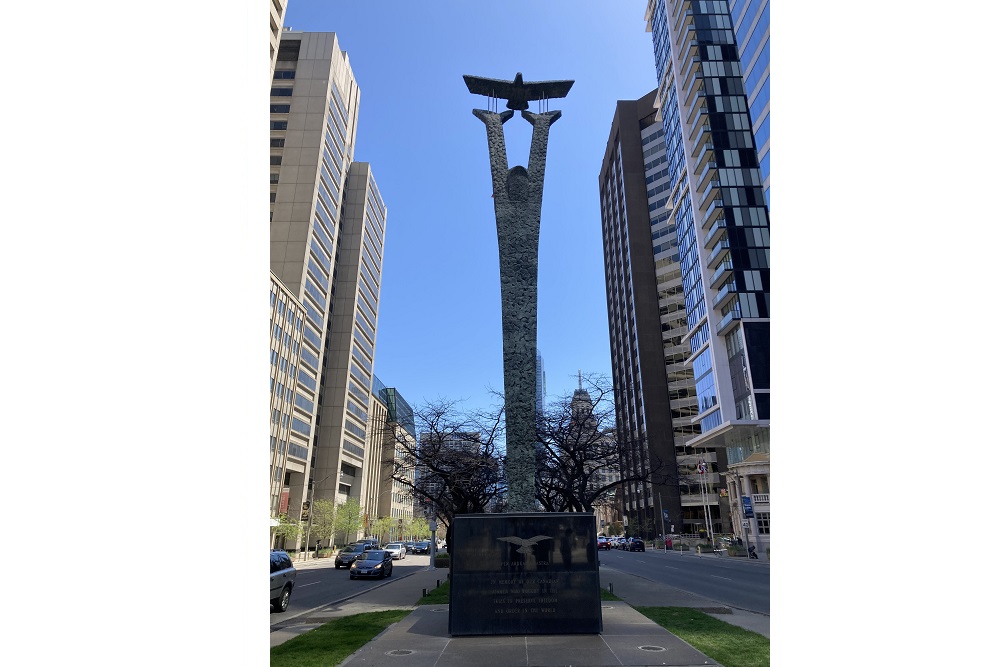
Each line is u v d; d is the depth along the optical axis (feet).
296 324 220.23
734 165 196.85
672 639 32.86
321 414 263.29
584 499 80.84
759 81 163.12
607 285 416.87
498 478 90.07
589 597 35.09
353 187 301.22
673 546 230.48
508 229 47.34
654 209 339.57
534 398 44.16
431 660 28.68
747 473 157.38
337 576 106.11
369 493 314.14
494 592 35.24
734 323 179.42
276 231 232.32
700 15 219.82
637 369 325.21
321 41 267.39
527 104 52.19
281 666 27.91
